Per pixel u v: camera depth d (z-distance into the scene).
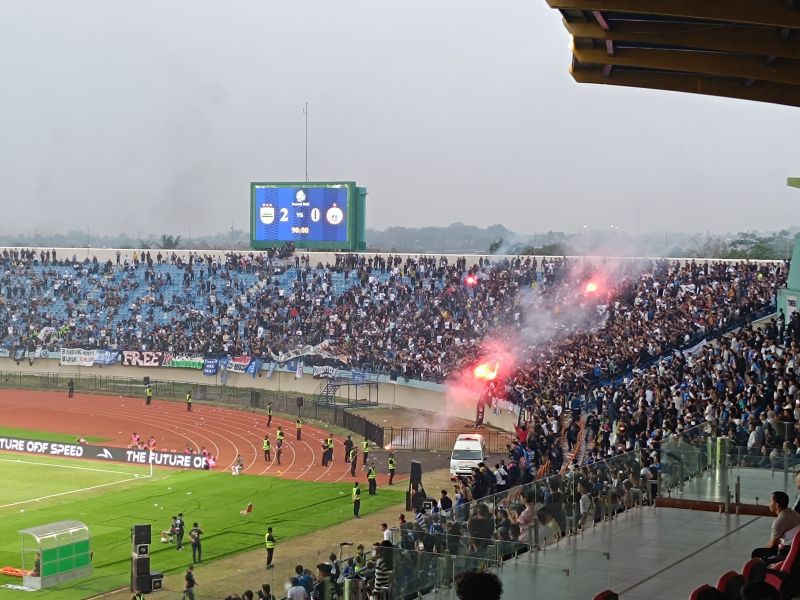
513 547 23.42
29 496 54.47
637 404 45.19
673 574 21.75
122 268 111.25
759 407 36.16
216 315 101.50
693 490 28.52
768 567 15.64
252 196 100.88
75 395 94.00
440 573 21.56
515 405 64.62
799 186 48.66
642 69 35.31
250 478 58.75
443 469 60.22
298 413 81.06
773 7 24.91
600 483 27.19
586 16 28.59
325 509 50.22
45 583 38.12
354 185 98.12
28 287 111.31
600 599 13.59
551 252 146.12
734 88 34.94
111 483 57.91
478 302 88.88
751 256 126.94
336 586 22.66
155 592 34.88
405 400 83.69
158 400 90.94
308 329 94.56
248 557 41.47
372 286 97.06
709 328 57.44
